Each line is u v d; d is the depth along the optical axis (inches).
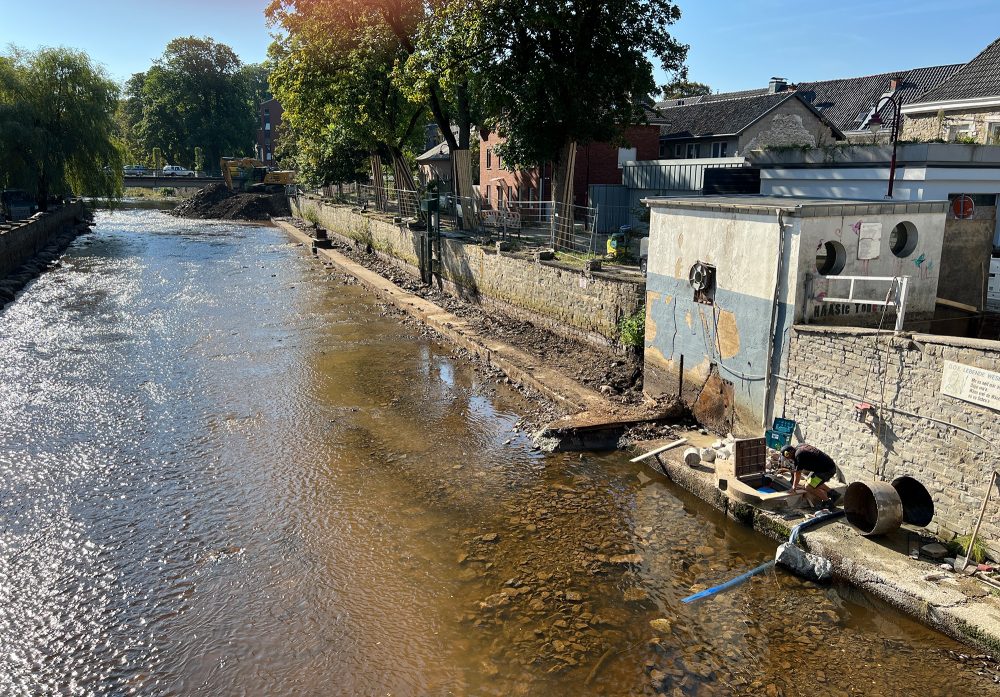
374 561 404.8
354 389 698.2
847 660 318.0
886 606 346.9
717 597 366.0
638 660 321.7
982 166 732.0
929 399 368.8
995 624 310.2
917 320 491.2
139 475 514.0
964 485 355.9
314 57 1403.8
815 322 458.9
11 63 1796.3
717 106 1445.6
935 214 477.4
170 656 332.2
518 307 904.9
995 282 610.5
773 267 464.4
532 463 529.7
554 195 1039.0
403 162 1616.6
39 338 879.1
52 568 401.7
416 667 321.1
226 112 3718.0
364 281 1258.0
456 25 954.1
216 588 382.6
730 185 985.5
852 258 459.8
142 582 388.8
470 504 468.4
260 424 608.7
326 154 1996.8
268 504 471.2
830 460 424.5
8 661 329.4
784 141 1332.4
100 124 1897.1
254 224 2466.8
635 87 948.0
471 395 681.0
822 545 382.3
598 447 557.0
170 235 2050.9
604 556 405.1
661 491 482.6
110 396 676.1
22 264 1355.8
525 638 338.3
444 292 1141.1
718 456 488.1
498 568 395.5
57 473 517.3
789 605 358.3
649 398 620.4
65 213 2006.6
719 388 532.7
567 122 951.6
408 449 557.3
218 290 1198.3
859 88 1603.1
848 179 798.5
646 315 618.5
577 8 893.2
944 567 351.9
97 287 1213.7
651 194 1225.4
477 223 1279.5
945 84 1024.9
